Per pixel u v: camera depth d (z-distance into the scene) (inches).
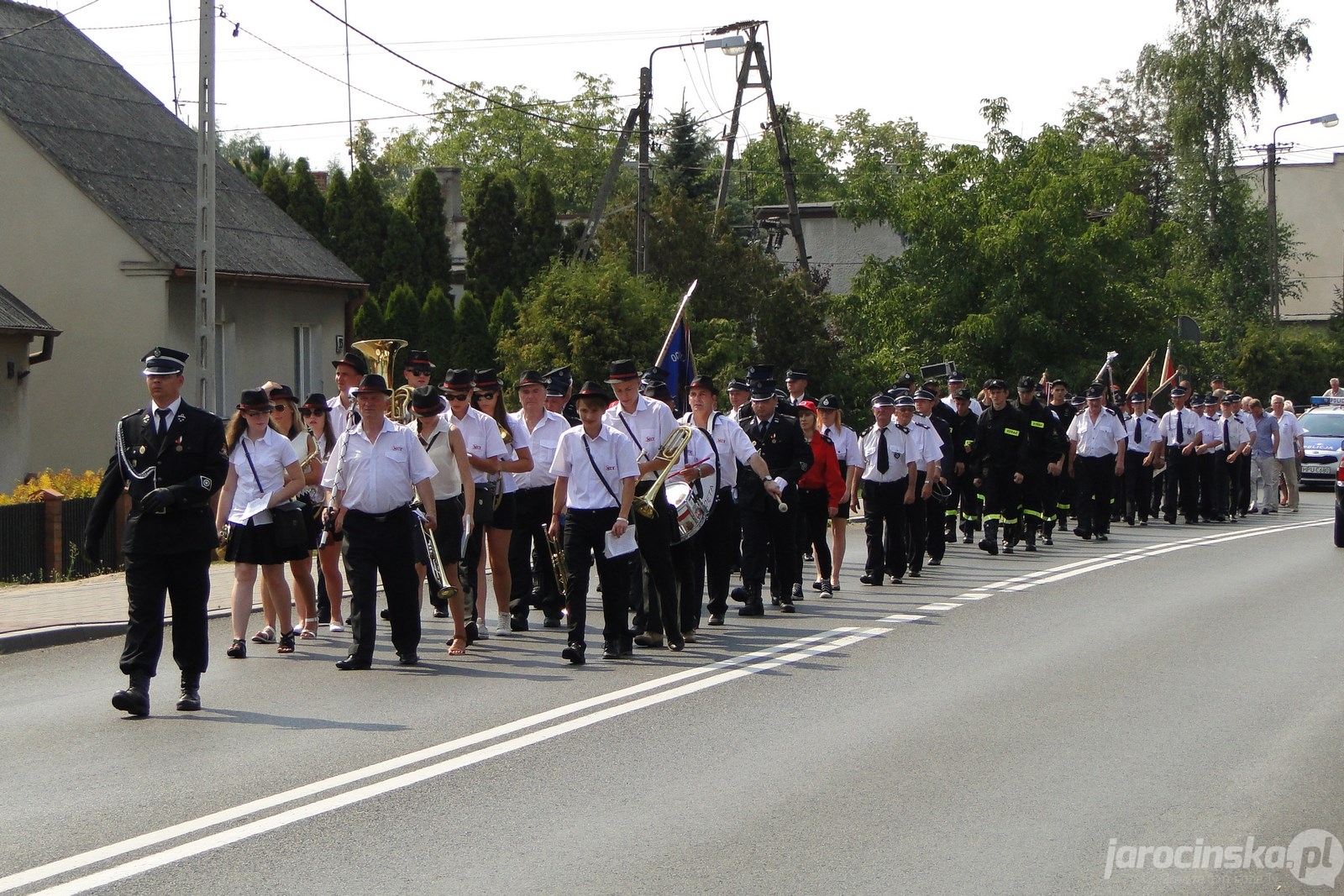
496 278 2359.7
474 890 336.5
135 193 1647.4
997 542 1229.7
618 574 646.5
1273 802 413.7
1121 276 2298.2
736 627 748.0
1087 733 498.6
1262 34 3110.2
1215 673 613.3
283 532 654.5
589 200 4362.7
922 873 349.7
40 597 848.9
